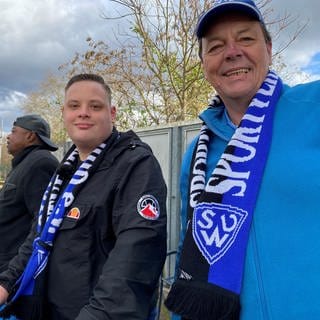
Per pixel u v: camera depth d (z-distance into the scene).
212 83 1.56
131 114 8.30
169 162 4.74
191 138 4.51
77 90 1.99
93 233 1.77
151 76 8.04
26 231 3.06
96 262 1.77
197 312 1.29
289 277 1.20
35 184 3.00
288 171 1.28
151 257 1.65
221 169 1.39
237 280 1.28
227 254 1.30
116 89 8.05
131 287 1.57
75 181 1.85
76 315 1.74
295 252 1.21
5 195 3.05
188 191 1.62
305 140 1.30
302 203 1.23
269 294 1.22
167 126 4.80
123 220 1.70
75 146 2.17
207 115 1.65
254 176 1.34
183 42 7.32
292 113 1.38
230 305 1.26
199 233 1.37
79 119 1.95
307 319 1.16
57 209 1.86
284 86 1.52
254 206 1.31
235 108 1.55
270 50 1.59
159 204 1.73
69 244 1.79
